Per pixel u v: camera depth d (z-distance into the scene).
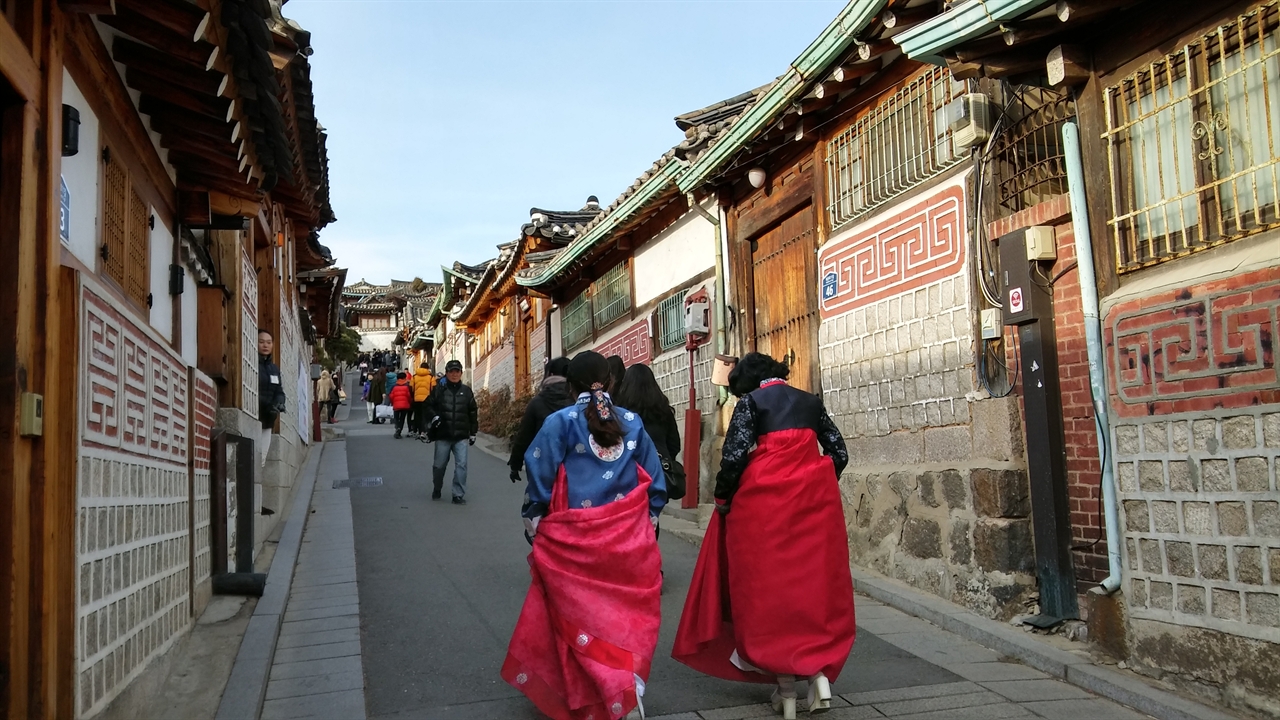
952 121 6.26
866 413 7.62
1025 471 5.88
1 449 3.07
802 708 4.58
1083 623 5.38
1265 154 4.28
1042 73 5.35
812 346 8.67
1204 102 4.58
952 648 5.55
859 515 7.58
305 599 6.74
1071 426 5.50
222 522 6.48
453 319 31.84
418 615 6.35
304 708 4.55
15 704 3.02
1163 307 4.68
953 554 6.30
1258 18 4.29
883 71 7.38
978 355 6.27
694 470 10.60
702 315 10.70
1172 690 4.54
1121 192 5.05
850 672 5.14
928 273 6.82
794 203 8.94
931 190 6.82
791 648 4.32
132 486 4.20
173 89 4.89
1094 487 5.34
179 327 6.02
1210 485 4.42
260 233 10.46
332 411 27.69
